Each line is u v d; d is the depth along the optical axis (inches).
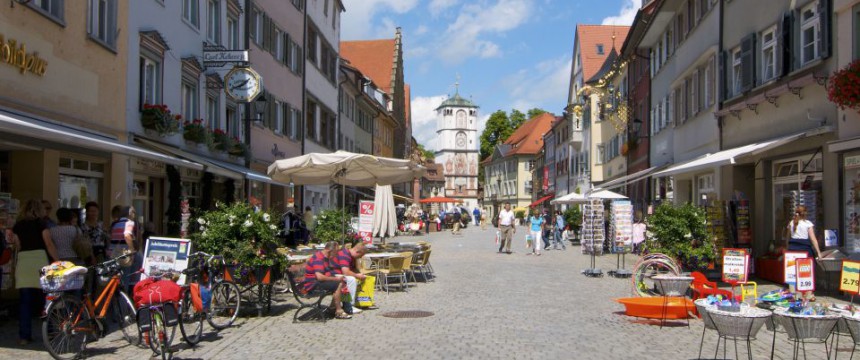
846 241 519.5
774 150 645.3
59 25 494.0
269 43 1090.7
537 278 713.6
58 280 319.6
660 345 357.1
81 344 332.2
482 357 327.0
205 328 412.5
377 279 609.0
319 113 1496.1
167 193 705.0
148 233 549.3
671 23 1112.2
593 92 1870.1
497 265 886.4
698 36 914.7
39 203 374.3
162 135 661.9
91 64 540.4
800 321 273.3
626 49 1449.3
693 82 933.8
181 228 662.5
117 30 581.0
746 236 664.4
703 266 560.4
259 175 814.5
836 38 529.3
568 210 1491.1
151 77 666.2
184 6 748.0
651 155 1277.1
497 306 502.3
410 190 3159.5
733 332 274.7
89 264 413.4
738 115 745.6
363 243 497.4
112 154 571.5
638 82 1425.9
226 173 681.6
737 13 748.6
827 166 548.1
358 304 493.7
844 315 274.8
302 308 452.1
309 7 1382.9
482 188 5374.0
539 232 1114.1
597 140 1931.6
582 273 771.4
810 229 513.3
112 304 368.2
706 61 879.7
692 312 424.5
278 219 470.9
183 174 728.3
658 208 589.6
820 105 558.6
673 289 417.7
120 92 589.6
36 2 475.8
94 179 561.0
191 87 772.0
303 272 514.6
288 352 343.9
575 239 1454.2
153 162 650.2
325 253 458.0
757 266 660.7
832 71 534.6
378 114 2278.5
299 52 1307.8
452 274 757.9
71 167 521.7
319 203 1592.0
